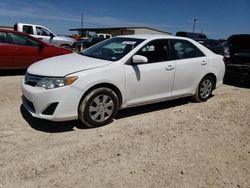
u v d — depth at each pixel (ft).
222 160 12.09
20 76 27.76
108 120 15.12
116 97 15.03
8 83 24.04
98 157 11.70
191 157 12.16
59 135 13.65
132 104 16.11
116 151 12.30
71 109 13.64
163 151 12.56
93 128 14.69
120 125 15.34
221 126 16.10
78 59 15.83
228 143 13.85
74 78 13.48
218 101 21.43
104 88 14.43
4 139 12.89
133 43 16.62
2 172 10.25
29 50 28.19
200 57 19.60
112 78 14.64
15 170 10.43
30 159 11.25
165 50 17.56
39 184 9.70
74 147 12.46
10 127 14.30
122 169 10.90
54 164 10.98
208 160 12.00
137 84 15.84
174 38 18.38
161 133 14.56
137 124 15.65
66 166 10.89
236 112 18.85
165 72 17.12
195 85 19.58
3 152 11.68
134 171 10.80
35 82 13.96
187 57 18.84
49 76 13.51
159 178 10.44
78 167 10.87
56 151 12.01
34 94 13.52
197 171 11.07
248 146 13.62
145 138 13.83
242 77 27.43
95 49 17.94
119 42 17.48
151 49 16.87
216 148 13.21
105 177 10.32
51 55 29.58
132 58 15.55
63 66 14.35
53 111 13.48
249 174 11.09
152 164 11.39
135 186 9.87
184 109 18.94
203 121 16.76
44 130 14.15
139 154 12.15
